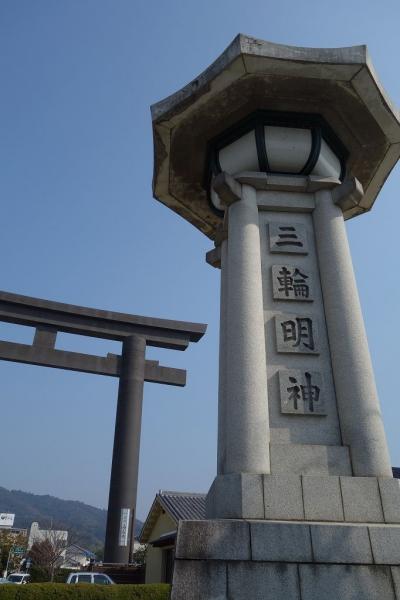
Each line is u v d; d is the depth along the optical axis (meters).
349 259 9.43
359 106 10.31
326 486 7.21
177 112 10.41
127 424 32.28
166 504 29.36
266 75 9.59
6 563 65.00
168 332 36.31
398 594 6.24
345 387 8.20
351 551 6.46
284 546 6.45
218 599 6.09
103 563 29.19
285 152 10.23
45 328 34.38
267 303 9.21
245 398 7.84
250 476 7.17
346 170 11.66
